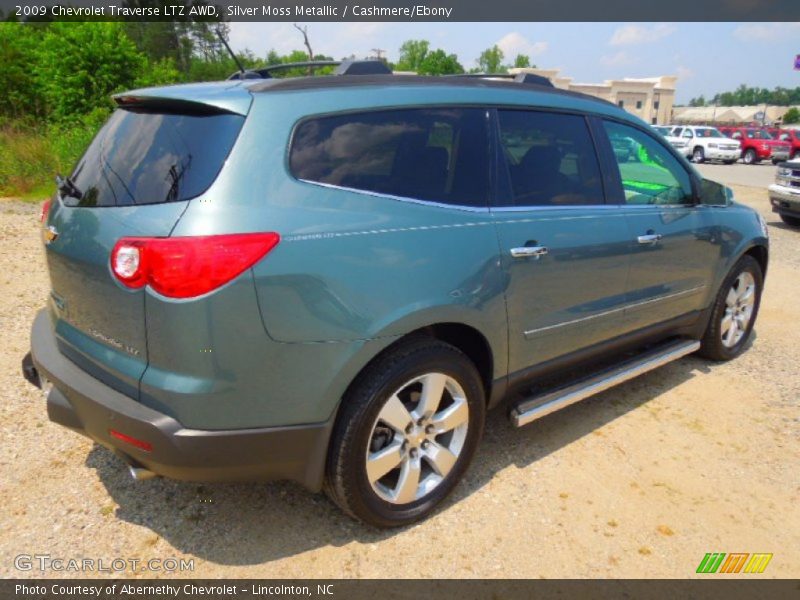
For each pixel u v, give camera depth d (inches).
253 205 84.4
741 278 182.5
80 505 109.7
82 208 95.1
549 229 119.3
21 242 285.4
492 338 112.0
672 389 166.1
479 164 112.6
